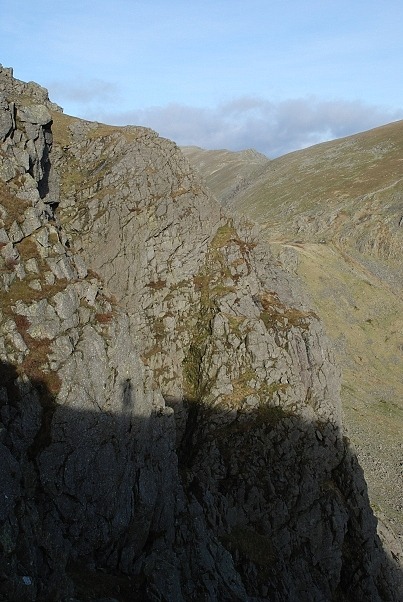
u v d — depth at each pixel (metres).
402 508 66.81
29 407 27.42
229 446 46.53
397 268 142.25
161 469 34.97
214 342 50.31
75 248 50.38
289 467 46.59
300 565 43.31
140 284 52.91
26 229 34.12
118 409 31.47
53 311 30.97
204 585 32.59
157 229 54.44
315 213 179.12
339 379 54.66
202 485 41.38
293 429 47.72
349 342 107.50
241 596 34.12
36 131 41.84
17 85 62.75
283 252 125.00
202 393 49.09
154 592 28.83
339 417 51.81
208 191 60.38
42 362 29.03
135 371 33.69
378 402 93.06
